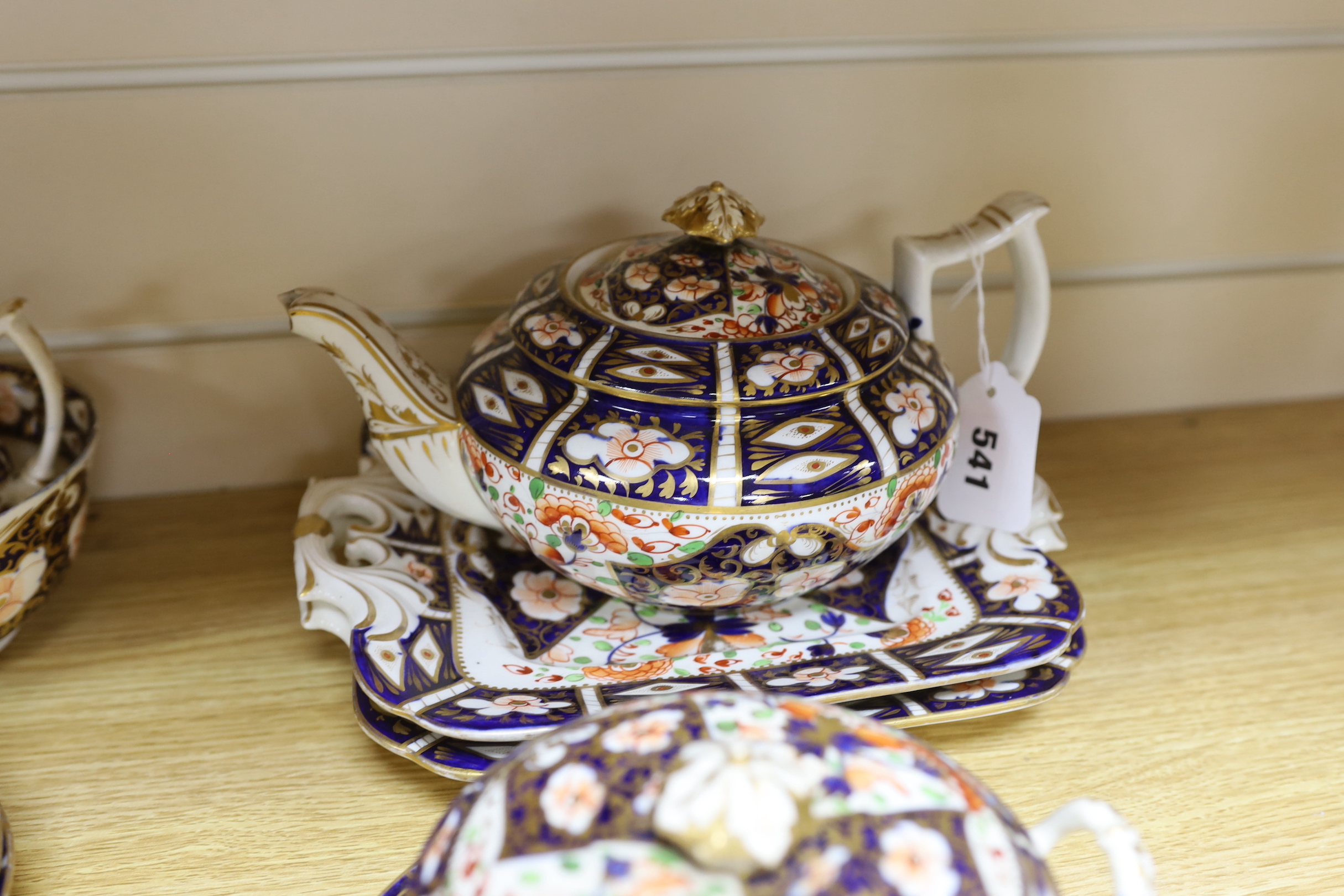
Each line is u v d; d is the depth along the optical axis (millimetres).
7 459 617
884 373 511
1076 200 763
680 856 268
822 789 288
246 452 735
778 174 710
